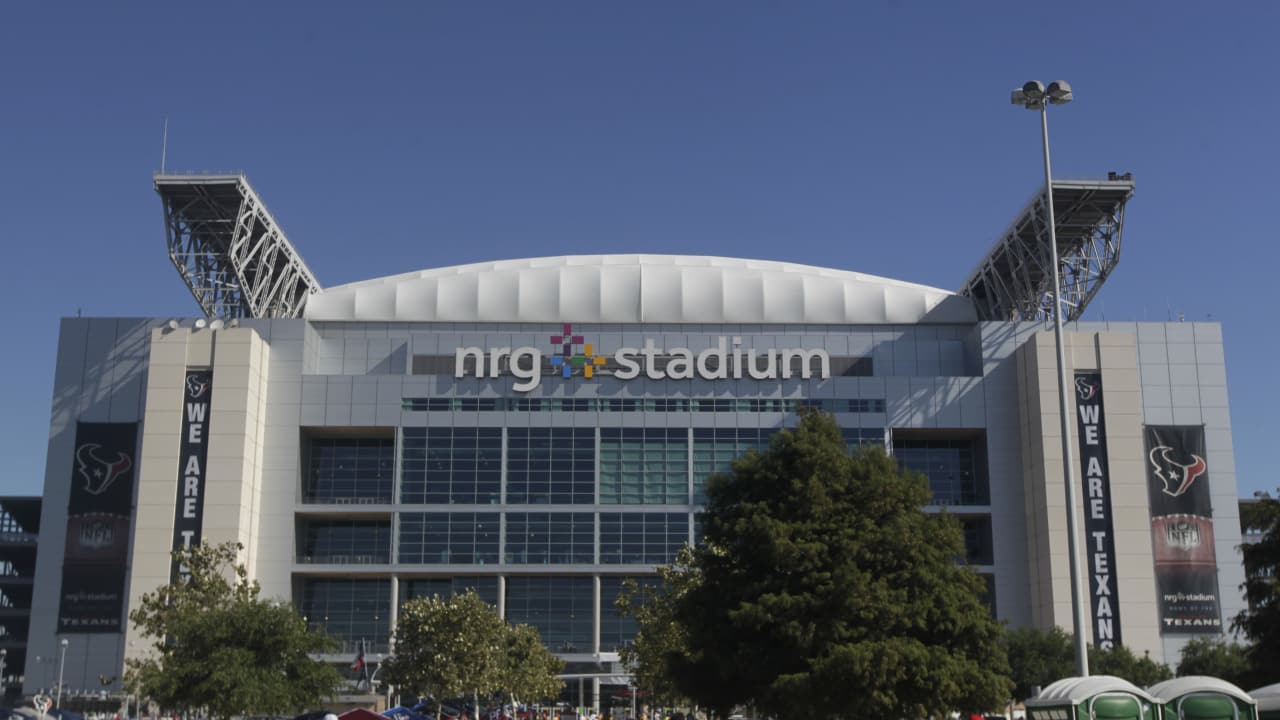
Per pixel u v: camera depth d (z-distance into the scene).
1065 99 51.06
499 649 98.19
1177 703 36.59
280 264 143.88
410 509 132.38
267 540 130.62
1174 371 135.75
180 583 79.81
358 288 145.25
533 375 136.50
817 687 48.72
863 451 54.59
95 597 129.00
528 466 134.25
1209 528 129.88
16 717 76.00
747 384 137.62
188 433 127.38
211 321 134.25
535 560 131.50
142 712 112.06
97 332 136.50
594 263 153.00
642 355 138.00
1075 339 131.62
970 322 144.88
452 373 138.62
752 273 145.75
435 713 102.94
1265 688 40.97
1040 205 129.75
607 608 132.38
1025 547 132.50
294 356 135.38
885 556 51.25
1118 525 126.75
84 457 133.00
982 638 51.69
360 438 137.88
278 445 133.12
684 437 135.88
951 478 138.88
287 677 67.69
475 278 145.00
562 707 132.50
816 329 143.25
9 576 177.12
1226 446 133.00
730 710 56.66
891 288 146.50
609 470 134.50
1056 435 129.12
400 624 95.25
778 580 51.28
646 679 88.81
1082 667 43.88
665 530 132.62
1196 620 126.44
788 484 53.38
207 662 66.00
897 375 141.62
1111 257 132.38
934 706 49.50
